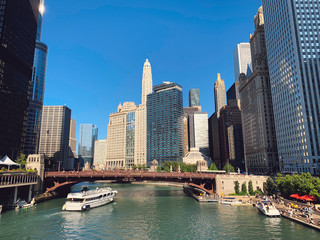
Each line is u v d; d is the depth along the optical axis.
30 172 85.12
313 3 142.00
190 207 79.50
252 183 95.38
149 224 58.47
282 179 82.50
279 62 155.88
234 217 63.25
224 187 94.50
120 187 170.00
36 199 85.56
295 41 136.25
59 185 97.06
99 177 100.62
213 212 70.44
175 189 151.75
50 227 55.50
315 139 121.62
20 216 65.25
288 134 142.50
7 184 71.81
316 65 132.25
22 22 141.00
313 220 53.06
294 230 50.41
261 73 196.75
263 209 65.75
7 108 126.44
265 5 179.88
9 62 128.88
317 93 128.25
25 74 145.12
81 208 73.75
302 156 126.50
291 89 139.62
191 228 54.53
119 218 64.69
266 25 178.12
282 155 150.12
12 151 125.44
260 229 52.00
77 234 50.59
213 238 47.56
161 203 89.38
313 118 124.75
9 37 128.38
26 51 146.00
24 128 145.62
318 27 138.12
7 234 50.09
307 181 71.50
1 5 125.31
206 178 96.44
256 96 199.25
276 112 160.12
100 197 86.00
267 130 185.00
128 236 49.38
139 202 92.44
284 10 148.88
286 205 71.19
